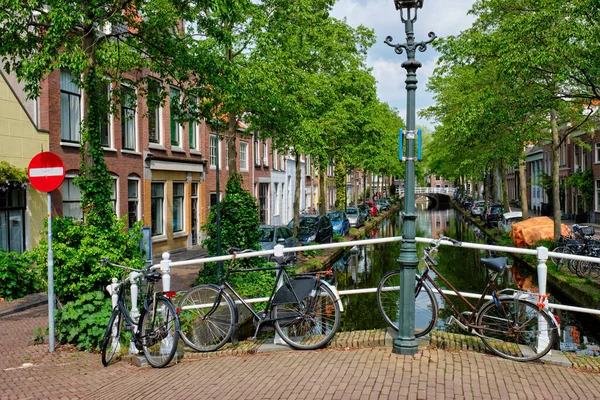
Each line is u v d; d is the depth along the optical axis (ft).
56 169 22.43
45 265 23.98
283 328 18.60
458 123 48.49
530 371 15.28
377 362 15.96
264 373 15.85
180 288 39.06
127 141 57.06
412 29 16.80
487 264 17.58
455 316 18.31
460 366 15.52
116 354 20.94
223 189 82.12
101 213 25.26
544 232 60.44
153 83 37.52
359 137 72.59
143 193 59.06
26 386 17.63
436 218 157.17
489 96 46.88
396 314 19.11
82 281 23.61
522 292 16.78
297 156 64.85
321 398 13.41
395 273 19.22
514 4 48.03
